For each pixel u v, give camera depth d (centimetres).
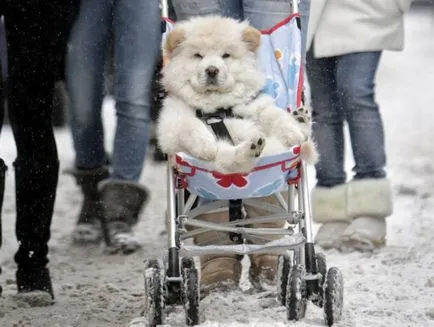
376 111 1432
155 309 954
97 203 1498
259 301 1054
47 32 1186
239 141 1008
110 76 1656
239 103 1023
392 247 1413
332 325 962
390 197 1416
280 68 1066
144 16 1464
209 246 981
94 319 1079
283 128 989
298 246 987
